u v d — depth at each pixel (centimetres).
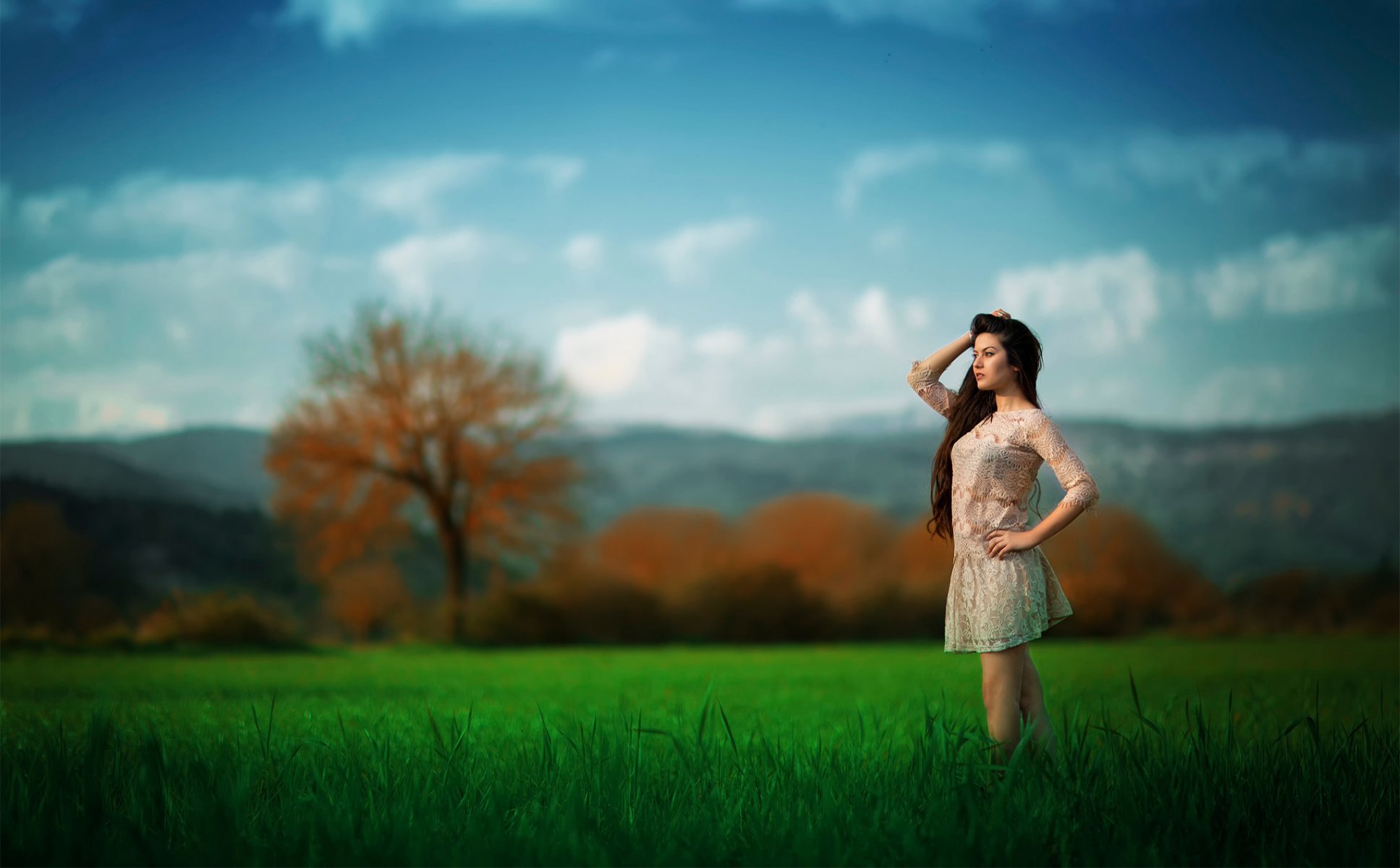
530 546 3481
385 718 659
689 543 3538
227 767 416
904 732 626
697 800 383
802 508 3616
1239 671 1424
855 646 3150
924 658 2158
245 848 325
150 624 2712
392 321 3491
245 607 2733
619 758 411
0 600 3092
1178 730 597
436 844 331
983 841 327
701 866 324
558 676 1505
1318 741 429
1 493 4281
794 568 3450
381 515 3447
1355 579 3350
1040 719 491
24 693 1016
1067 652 2258
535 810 370
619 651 2798
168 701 886
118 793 393
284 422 3472
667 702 960
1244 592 3344
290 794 394
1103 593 3152
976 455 491
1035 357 507
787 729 671
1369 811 381
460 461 3494
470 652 2703
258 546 4394
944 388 536
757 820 360
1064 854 325
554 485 3491
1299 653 2091
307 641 2948
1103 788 388
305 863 318
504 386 3525
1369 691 989
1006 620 472
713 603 3306
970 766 393
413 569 3809
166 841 338
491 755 490
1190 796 363
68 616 3145
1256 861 337
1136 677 1280
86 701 889
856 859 321
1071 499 469
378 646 3195
